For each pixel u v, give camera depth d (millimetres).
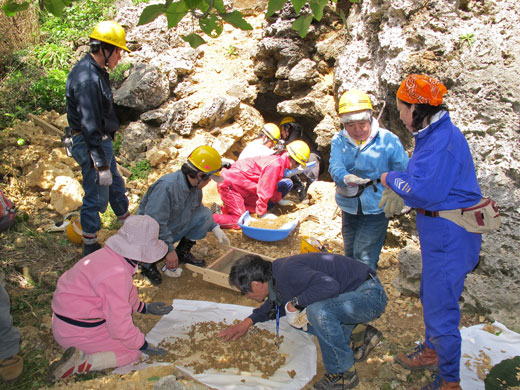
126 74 7316
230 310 4035
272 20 7336
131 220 3139
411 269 4211
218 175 4246
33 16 8422
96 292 3072
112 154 4496
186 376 3277
